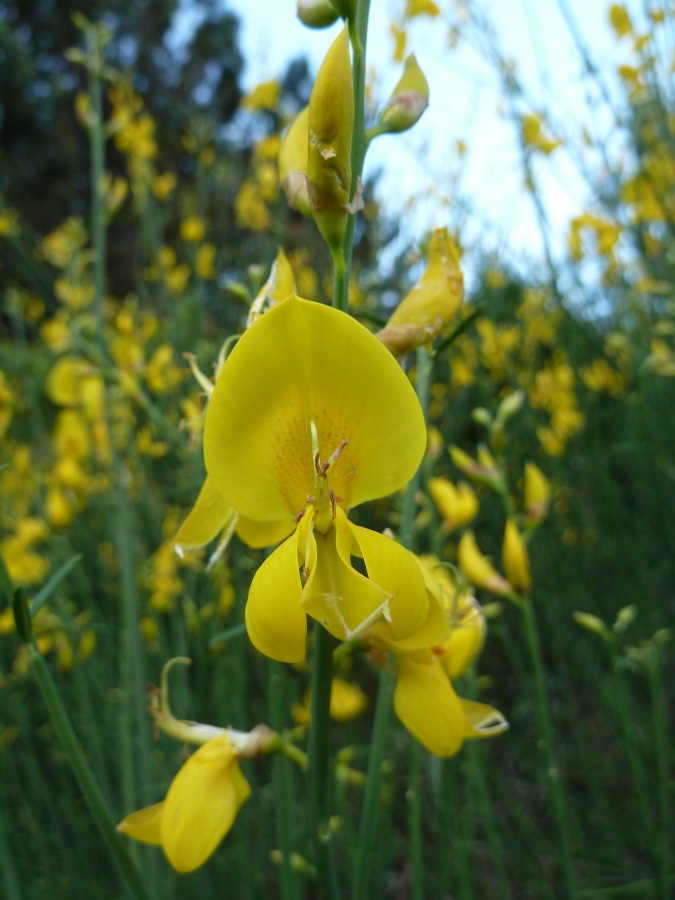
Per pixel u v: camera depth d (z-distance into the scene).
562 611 0.28
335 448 0.07
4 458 0.34
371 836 0.09
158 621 0.21
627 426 0.29
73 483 0.24
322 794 0.07
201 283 0.38
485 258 0.40
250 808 0.20
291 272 0.08
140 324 0.37
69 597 0.25
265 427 0.06
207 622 0.20
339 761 0.16
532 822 0.23
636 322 0.33
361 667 0.27
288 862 0.13
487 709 0.09
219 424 0.06
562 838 0.12
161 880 0.16
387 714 0.09
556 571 0.30
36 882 0.21
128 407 0.25
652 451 0.25
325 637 0.07
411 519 0.10
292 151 0.08
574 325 0.30
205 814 0.07
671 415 0.26
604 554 0.29
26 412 0.42
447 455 0.32
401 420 0.06
